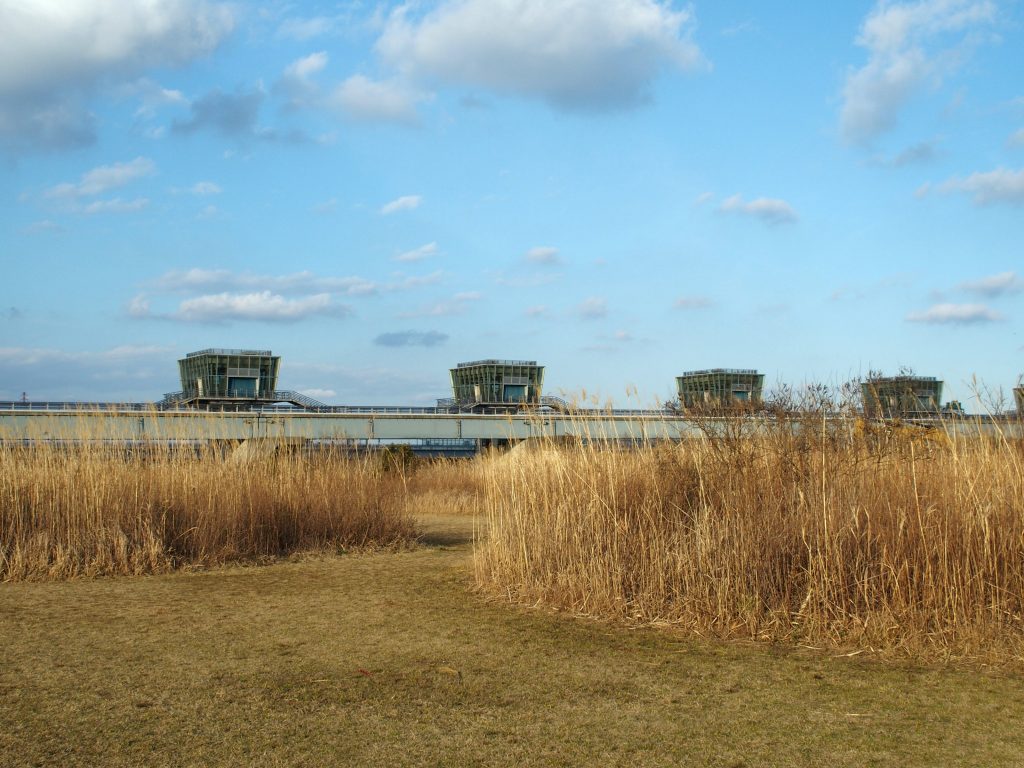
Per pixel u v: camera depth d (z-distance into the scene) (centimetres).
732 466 927
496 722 524
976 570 729
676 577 834
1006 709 544
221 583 1066
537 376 8488
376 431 4947
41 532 1181
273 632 776
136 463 1336
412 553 1377
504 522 1027
